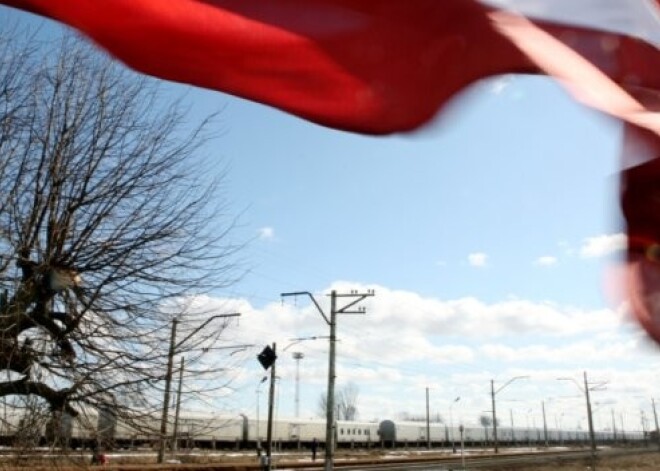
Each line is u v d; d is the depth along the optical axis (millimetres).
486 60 1146
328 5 1155
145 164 9984
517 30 1171
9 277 8836
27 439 9047
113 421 9547
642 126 1072
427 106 1138
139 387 9586
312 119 1141
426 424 90188
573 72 1148
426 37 1140
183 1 1094
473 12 1140
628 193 1107
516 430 111188
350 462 50969
